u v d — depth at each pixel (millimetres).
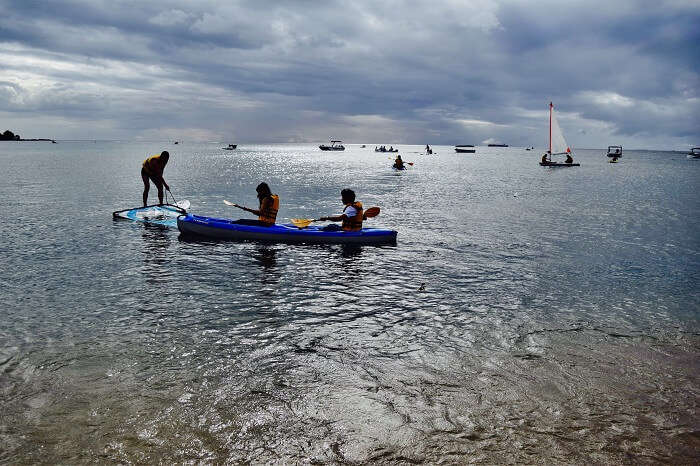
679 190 31453
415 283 8891
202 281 8734
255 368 5234
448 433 3990
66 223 14609
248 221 12891
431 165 69500
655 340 6203
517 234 14375
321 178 38531
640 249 12312
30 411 4258
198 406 4395
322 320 6824
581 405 4488
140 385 4789
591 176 46719
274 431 4000
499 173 50125
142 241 12172
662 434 4016
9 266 9586
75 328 6355
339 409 4379
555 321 6910
